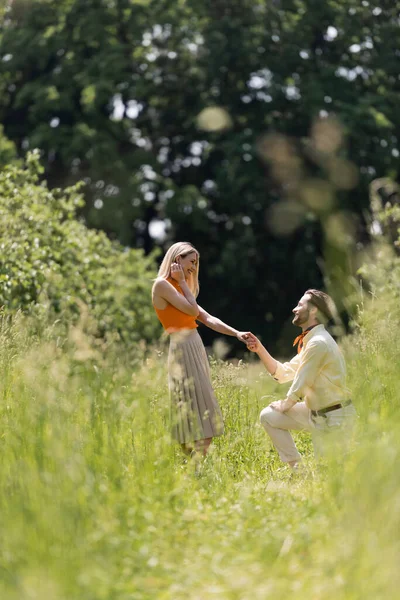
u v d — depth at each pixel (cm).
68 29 2580
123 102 2695
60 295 1165
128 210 2383
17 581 270
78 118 2545
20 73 2706
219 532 367
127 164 2484
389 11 2634
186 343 577
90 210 2375
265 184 2477
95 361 625
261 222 2520
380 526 305
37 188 1241
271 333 2592
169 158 2794
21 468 373
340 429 452
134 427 473
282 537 348
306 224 2392
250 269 2486
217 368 649
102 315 1370
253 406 671
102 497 368
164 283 584
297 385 539
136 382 514
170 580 308
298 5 2592
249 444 603
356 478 352
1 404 504
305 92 2459
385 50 2567
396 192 946
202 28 2592
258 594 276
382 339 512
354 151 2347
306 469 491
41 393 475
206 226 2514
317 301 556
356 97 2461
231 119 2606
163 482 427
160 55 2691
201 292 2681
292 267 2539
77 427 436
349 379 512
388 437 370
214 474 491
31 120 2541
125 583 302
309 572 298
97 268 1421
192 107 2722
